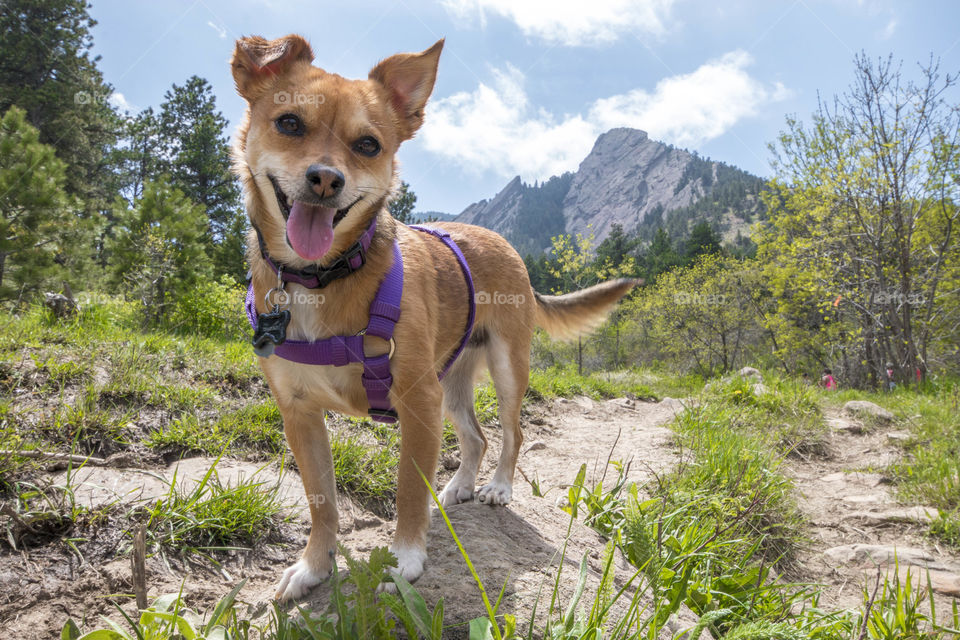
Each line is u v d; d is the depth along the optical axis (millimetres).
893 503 958
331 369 454
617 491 708
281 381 468
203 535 530
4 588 432
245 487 565
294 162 427
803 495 989
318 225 424
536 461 1046
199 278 2801
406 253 511
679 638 441
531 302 717
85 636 348
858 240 3547
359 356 445
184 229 3039
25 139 2994
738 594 564
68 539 482
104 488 544
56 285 2973
